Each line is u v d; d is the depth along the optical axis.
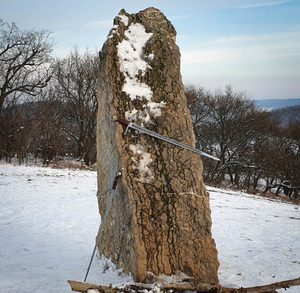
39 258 6.86
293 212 17.25
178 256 5.30
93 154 38.56
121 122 5.60
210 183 36.91
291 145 52.44
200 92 47.00
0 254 7.10
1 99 33.94
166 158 5.63
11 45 36.19
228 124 45.25
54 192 16.53
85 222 10.94
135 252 5.08
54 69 38.88
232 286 5.68
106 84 5.95
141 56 6.06
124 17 6.21
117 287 4.55
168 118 5.81
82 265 6.20
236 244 9.28
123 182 5.37
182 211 5.45
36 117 31.86
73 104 38.94
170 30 6.25
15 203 13.45
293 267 7.27
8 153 29.95
